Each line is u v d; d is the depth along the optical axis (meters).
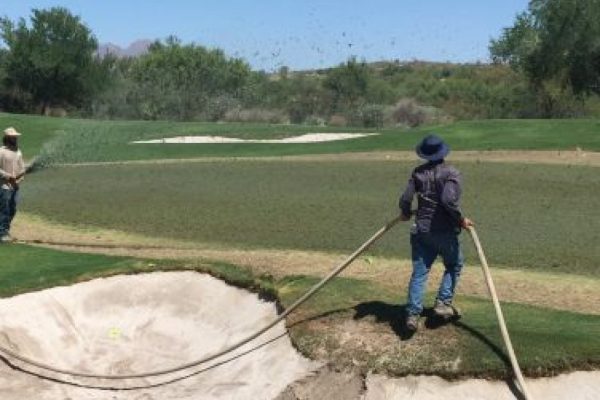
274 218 19.53
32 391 11.17
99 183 26.95
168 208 21.52
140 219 20.14
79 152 35.91
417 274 9.47
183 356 11.91
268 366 10.55
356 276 13.26
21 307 12.60
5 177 16.94
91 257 15.06
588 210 19.69
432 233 9.26
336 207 20.77
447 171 9.20
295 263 14.17
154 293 13.26
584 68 53.44
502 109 63.09
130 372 11.74
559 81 55.31
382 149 34.81
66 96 67.25
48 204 23.03
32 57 64.50
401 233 17.34
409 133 38.66
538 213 19.45
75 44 66.50
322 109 67.88
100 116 64.81
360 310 10.78
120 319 12.90
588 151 31.34
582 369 9.10
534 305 11.31
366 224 18.41
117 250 16.48
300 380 9.82
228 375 10.92
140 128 43.94
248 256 14.96
